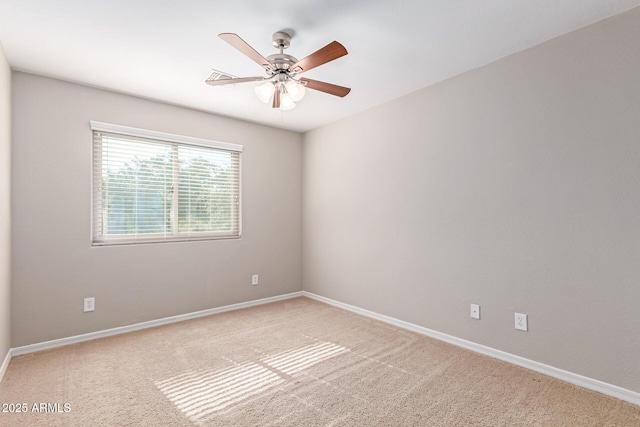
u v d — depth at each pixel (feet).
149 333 10.08
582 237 6.82
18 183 8.51
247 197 13.12
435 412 6.00
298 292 14.66
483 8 6.15
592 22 6.64
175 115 11.27
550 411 5.99
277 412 6.03
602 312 6.56
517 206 7.82
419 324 10.03
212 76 9.09
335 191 13.10
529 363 7.61
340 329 10.40
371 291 11.61
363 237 11.91
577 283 6.89
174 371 7.61
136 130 10.39
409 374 7.43
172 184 11.34
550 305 7.29
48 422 5.70
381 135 11.23
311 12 6.27
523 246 7.71
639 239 6.15
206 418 5.85
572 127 6.95
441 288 9.44
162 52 7.79
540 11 6.25
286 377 7.33
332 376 7.37
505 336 8.04
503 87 8.06
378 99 10.82
